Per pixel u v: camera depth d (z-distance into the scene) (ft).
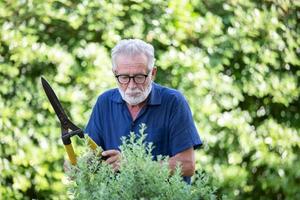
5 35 25.58
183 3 26.27
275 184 27.22
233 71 26.84
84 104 25.22
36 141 25.73
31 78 25.80
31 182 25.77
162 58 25.40
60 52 25.29
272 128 27.09
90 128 18.06
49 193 25.81
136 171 14.11
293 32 27.73
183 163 17.19
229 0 26.84
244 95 27.22
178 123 17.25
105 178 14.49
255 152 26.99
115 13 25.62
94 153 15.70
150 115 17.38
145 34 25.66
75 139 25.07
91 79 25.16
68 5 25.93
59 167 25.58
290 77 27.40
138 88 16.52
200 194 14.30
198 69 25.63
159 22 25.80
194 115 25.55
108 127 17.85
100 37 25.81
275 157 27.04
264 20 27.07
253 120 27.37
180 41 25.77
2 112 25.36
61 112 16.35
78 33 25.76
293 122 28.02
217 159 26.43
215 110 25.76
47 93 16.33
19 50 25.38
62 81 25.29
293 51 27.76
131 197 13.93
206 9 26.66
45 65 25.80
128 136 17.47
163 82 25.66
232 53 26.09
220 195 26.71
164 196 13.98
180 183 14.05
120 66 16.47
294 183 27.32
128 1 26.11
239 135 26.37
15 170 25.45
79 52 25.40
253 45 26.53
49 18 25.55
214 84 25.80
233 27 26.55
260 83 26.63
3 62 25.72
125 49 16.48
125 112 17.60
